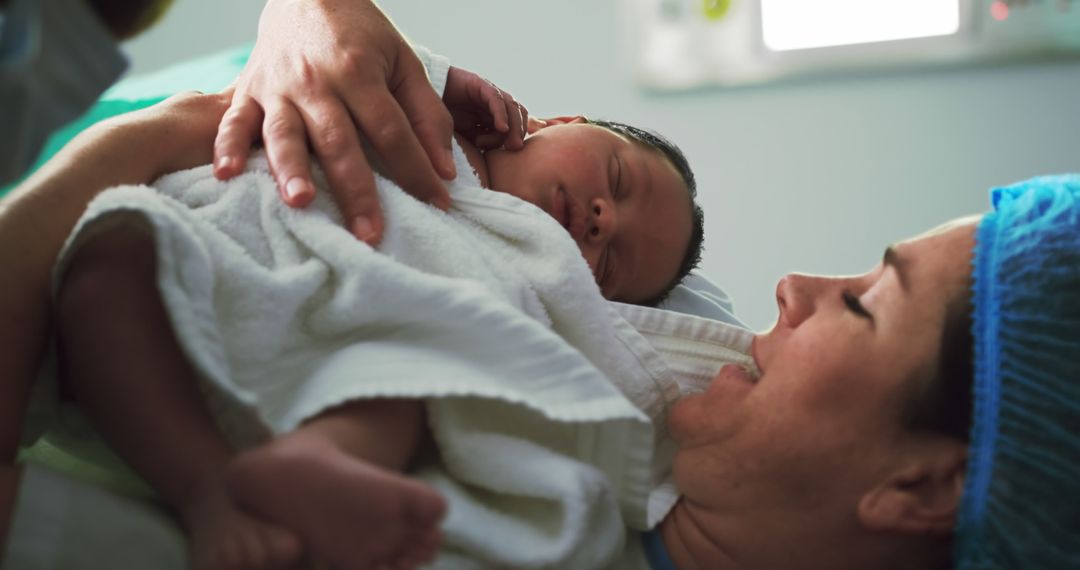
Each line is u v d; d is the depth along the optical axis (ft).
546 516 2.15
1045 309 2.09
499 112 3.01
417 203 2.42
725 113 6.32
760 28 6.15
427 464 2.21
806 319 2.36
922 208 6.27
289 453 1.70
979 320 2.14
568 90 6.42
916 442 2.19
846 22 6.10
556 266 2.44
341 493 1.66
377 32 2.58
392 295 2.11
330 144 2.36
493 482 2.12
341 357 2.05
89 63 1.52
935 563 2.26
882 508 2.17
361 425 1.93
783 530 2.27
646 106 6.38
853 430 2.20
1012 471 2.10
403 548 1.68
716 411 2.34
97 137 2.36
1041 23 5.90
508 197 2.56
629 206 3.22
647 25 6.25
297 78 2.47
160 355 1.89
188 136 2.53
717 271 6.47
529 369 2.09
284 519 1.68
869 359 2.21
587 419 2.02
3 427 1.83
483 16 6.42
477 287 2.19
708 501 2.34
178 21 6.53
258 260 2.25
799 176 6.33
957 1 5.97
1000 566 2.15
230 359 2.05
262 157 2.44
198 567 1.67
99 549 1.76
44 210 2.08
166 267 1.88
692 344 2.62
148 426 1.82
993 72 6.08
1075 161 6.08
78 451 2.15
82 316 1.88
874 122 6.22
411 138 2.44
